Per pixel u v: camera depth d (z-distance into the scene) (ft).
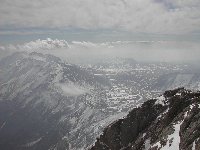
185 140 301.43
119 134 519.60
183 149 288.51
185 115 354.74
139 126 502.38
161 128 410.31
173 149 304.50
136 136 496.23
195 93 440.45
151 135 427.33
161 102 505.25
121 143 507.71
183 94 470.80
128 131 509.76
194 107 350.02
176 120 361.30
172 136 330.54
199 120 309.22
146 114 506.48
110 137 524.93
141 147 414.00
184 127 330.95
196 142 277.03
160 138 350.84
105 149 527.40
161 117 456.45
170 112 422.41
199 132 291.58
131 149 449.89
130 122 515.09
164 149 315.37
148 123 493.77
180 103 423.64
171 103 481.46
